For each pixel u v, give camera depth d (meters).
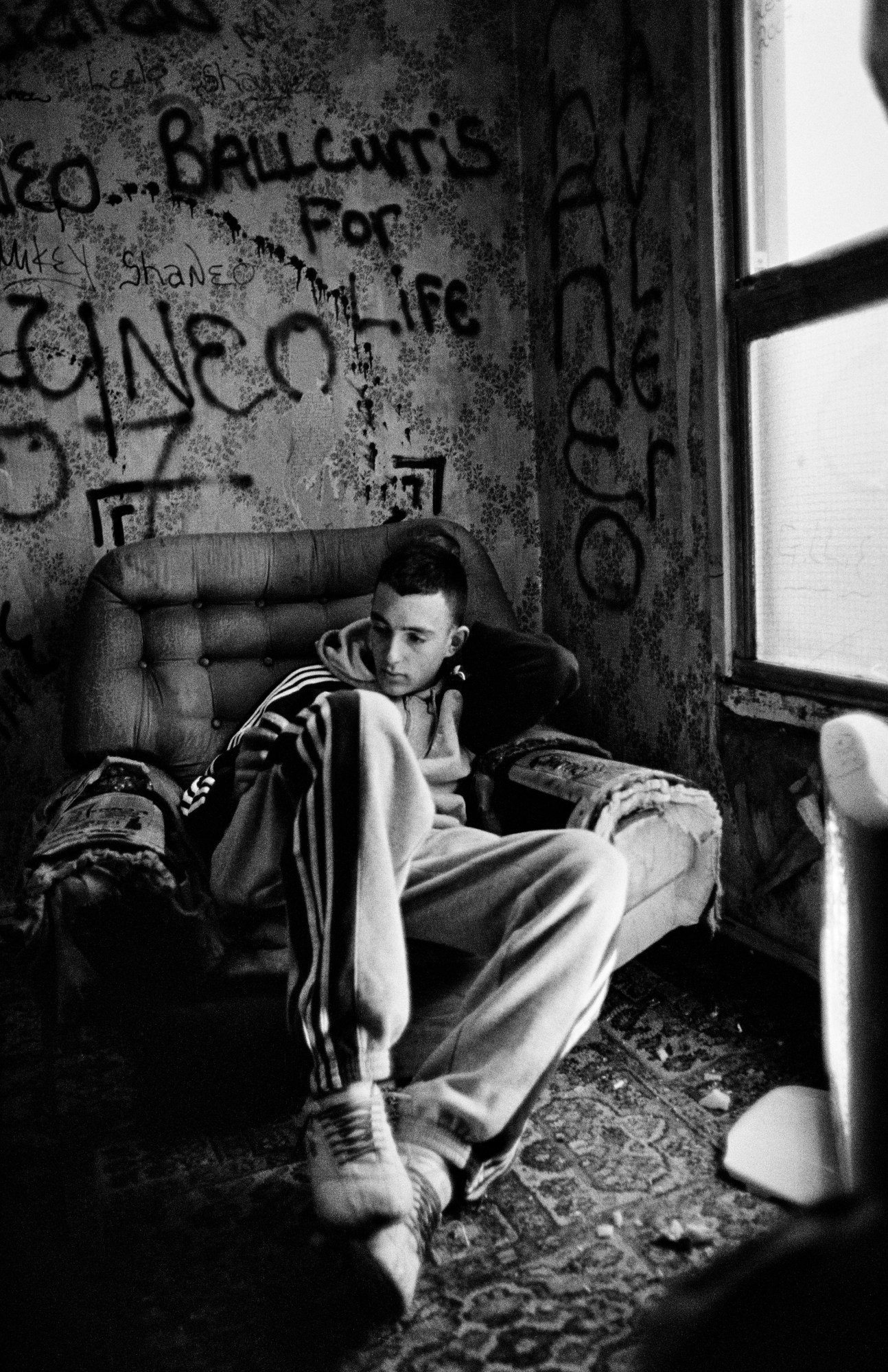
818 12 1.93
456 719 2.09
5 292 2.59
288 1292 1.36
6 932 2.71
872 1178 1.14
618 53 2.49
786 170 2.06
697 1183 1.56
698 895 2.00
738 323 2.18
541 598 3.14
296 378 2.84
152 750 2.23
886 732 1.16
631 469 2.64
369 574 2.50
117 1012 1.68
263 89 2.73
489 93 2.94
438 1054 1.48
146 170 2.66
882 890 1.08
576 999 1.49
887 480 1.90
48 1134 1.79
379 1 2.81
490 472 3.07
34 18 2.54
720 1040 1.99
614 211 2.58
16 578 2.68
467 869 1.65
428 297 2.94
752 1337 0.33
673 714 2.58
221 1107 1.77
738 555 2.28
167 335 2.72
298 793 1.47
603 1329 1.27
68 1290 1.37
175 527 2.79
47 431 2.66
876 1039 1.12
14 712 2.72
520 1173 1.61
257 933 1.73
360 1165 1.29
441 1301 1.33
